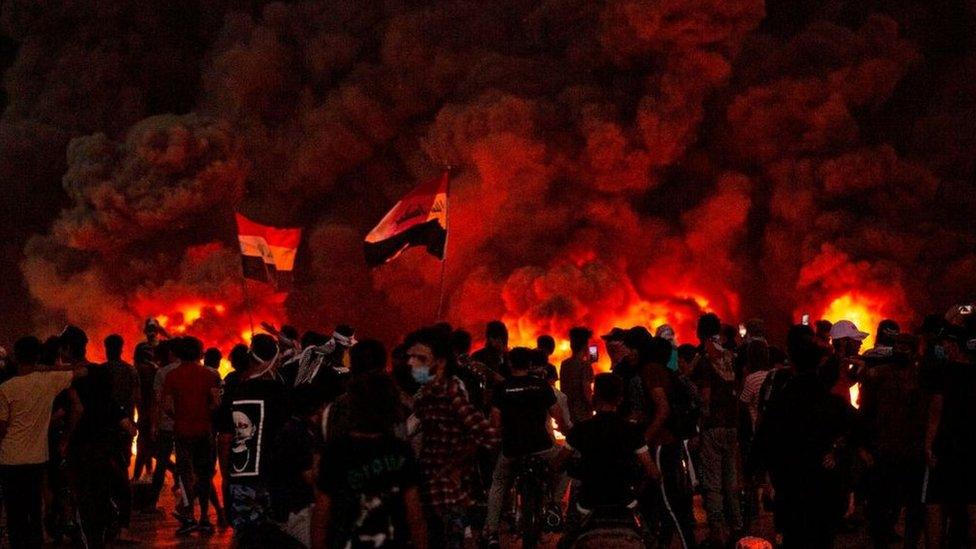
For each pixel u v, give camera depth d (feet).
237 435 31.32
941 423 35.60
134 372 54.60
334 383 29.81
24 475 37.68
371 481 22.99
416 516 23.13
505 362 45.70
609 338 46.50
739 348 48.42
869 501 41.45
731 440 42.55
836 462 32.07
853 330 50.49
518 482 39.52
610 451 29.63
